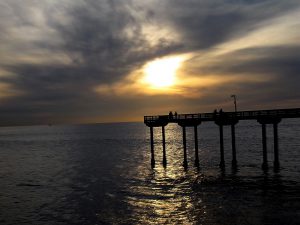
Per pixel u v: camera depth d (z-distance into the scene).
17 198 33.91
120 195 32.78
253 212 25.23
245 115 40.97
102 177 43.28
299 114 37.50
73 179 43.16
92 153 77.44
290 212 24.80
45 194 35.16
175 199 30.22
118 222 25.02
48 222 25.88
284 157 51.28
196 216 25.27
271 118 39.00
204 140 98.88
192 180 37.84
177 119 46.91
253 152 59.88
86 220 25.86
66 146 106.88
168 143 95.88
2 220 26.84
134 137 138.50
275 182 34.50
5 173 52.47
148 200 30.42
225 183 35.22
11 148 111.38
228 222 23.53
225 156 56.03
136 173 44.84
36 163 64.31
